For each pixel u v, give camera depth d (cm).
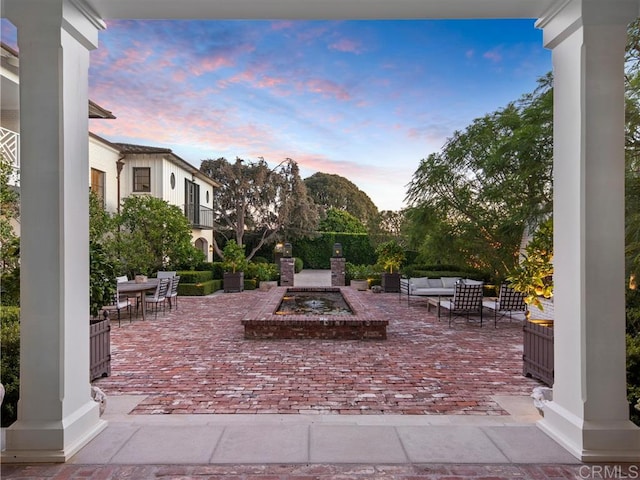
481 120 1336
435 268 1514
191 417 366
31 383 284
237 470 264
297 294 1213
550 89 930
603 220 290
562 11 306
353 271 1672
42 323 284
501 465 272
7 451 276
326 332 698
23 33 282
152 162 1527
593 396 288
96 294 482
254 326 698
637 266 509
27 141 283
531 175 984
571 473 263
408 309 1052
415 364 550
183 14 323
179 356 586
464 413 384
